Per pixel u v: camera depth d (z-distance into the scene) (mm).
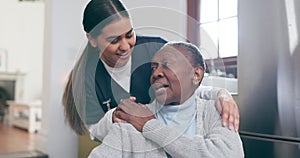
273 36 1028
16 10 7672
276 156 997
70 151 2201
